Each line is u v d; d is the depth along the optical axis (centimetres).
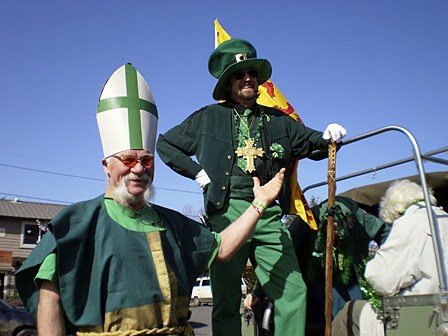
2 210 2633
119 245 221
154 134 250
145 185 235
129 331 210
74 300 211
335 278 383
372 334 292
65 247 212
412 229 286
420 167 265
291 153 335
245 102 336
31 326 1090
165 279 223
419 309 260
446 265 278
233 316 325
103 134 245
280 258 309
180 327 227
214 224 317
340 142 310
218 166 317
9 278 2550
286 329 298
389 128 280
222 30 446
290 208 336
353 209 406
